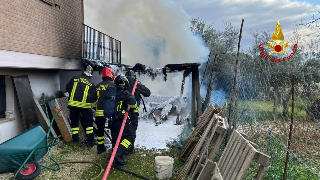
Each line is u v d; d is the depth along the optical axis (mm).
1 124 4648
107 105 4094
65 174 4016
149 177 3979
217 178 2328
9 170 3807
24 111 4992
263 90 7938
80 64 7305
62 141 5598
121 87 4273
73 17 6988
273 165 3691
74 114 5371
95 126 6086
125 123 4234
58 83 7000
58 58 6090
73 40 6938
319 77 8203
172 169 4047
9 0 4457
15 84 4934
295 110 8320
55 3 6031
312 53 7328
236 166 2408
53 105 5703
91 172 4125
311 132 5727
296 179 3578
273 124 6887
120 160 4152
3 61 4262
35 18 5227
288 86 8414
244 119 5312
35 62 5156
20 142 3760
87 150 5180
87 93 5223
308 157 4637
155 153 5039
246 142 2428
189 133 5480
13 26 4531
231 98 4488
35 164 3793
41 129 4188
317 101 7699
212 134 3395
